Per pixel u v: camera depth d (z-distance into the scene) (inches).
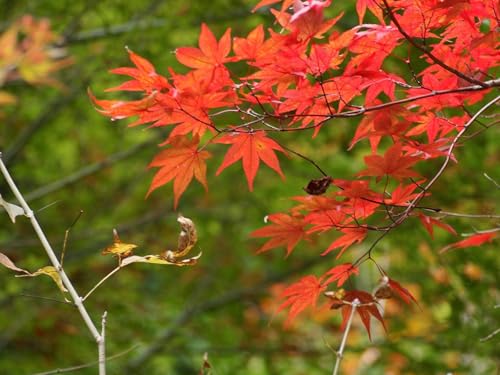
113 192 378.0
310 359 329.1
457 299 249.1
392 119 120.6
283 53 106.7
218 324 349.4
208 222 378.0
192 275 378.3
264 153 118.3
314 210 115.3
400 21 114.0
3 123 357.4
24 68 251.3
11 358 321.1
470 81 110.7
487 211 222.2
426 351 275.0
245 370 331.9
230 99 112.4
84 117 361.4
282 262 377.1
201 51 105.9
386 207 115.7
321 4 100.6
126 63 324.5
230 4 324.5
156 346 324.2
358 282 351.3
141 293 366.0
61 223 367.9
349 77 114.0
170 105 110.3
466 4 110.9
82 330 316.8
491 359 244.7
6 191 362.0
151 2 341.7
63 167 372.5
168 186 381.1
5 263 104.2
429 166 262.8
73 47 327.3
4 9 350.6
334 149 315.9
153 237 370.6
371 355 334.3
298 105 117.0
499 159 267.0
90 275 348.5
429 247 254.8
